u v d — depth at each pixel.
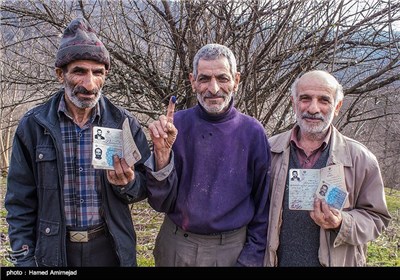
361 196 2.37
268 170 2.45
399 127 4.84
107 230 2.28
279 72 4.79
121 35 5.08
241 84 4.84
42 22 5.04
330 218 2.17
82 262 2.24
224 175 2.37
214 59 2.35
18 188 2.26
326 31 4.42
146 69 5.20
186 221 2.37
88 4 4.99
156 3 4.96
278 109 4.92
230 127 2.43
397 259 4.32
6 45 5.03
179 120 2.50
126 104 5.12
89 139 2.26
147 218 5.29
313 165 2.38
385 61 4.69
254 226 2.45
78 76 2.19
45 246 2.21
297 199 2.26
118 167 2.13
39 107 2.32
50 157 2.20
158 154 2.25
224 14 4.65
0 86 5.05
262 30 4.57
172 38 4.96
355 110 4.86
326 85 2.34
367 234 2.27
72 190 2.22
